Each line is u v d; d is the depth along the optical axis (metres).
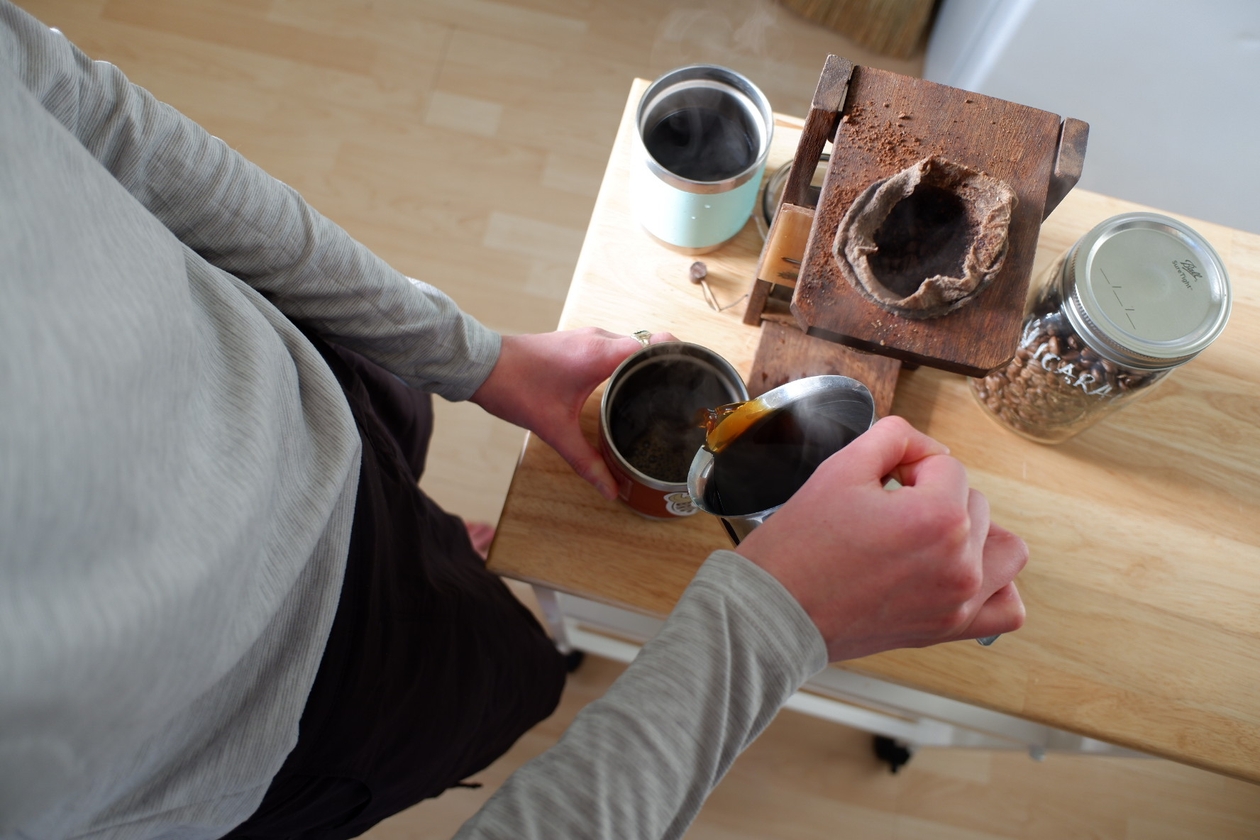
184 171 0.48
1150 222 0.62
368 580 0.55
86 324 0.30
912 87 0.60
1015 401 0.69
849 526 0.45
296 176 1.60
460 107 1.67
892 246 0.60
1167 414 0.73
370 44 1.69
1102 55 1.12
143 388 0.32
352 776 0.55
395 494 0.65
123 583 0.30
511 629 0.83
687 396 0.64
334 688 0.52
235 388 0.41
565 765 0.42
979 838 1.36
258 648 0.44
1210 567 0.69
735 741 0.44
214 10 1.69
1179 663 0.66
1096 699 0.65
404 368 0.65
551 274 1.58
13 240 0.28
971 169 0.57
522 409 0.66
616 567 0.67
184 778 0.41
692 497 0.51
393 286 0.59
